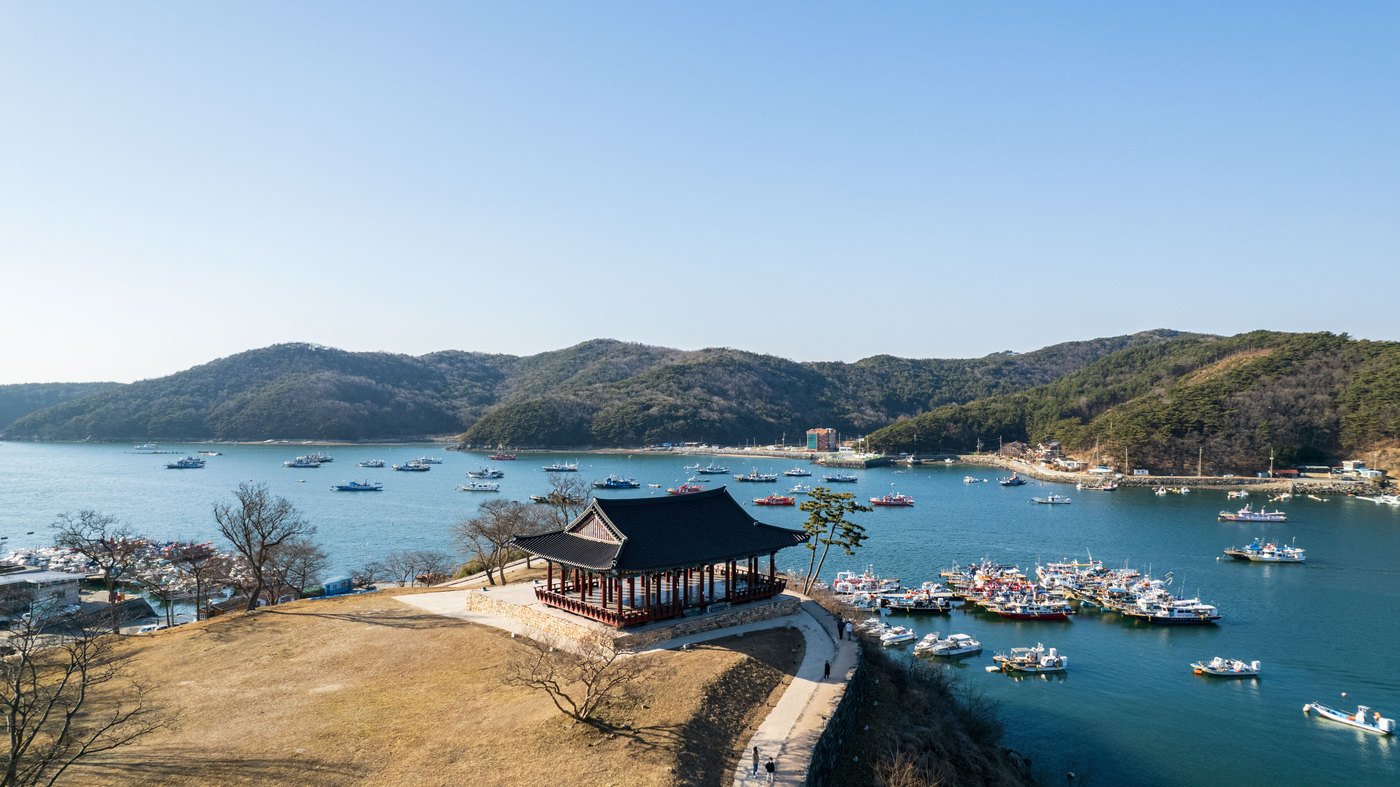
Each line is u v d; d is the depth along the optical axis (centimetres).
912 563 17162
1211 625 12250
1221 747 8169
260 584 9981
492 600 7912
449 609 8144
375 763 4619
